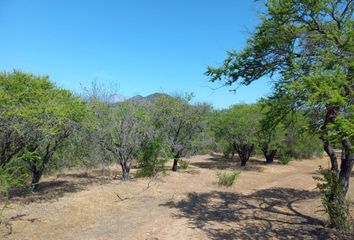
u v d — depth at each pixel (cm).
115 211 964
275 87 886
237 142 2250
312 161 2959
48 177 1518
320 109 769
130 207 1017
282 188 1520
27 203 992
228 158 2800
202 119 1898
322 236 824
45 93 1055
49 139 1059
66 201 1015
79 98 1274
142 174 1544
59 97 1166
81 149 1391
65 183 1343
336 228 876
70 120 1097
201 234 809
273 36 882
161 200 1129
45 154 1185
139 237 764
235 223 922
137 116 1457
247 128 2138
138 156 1530
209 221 925
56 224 819
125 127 1417
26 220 834
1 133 920
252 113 2180
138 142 1457
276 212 1070
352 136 600
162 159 1673
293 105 836
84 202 1013
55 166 1479
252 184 1605
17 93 955
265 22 900
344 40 778
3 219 832
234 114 2216
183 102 1841
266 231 862
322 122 880
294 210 1102
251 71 974
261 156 3225
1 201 1009
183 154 1914
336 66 704
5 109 875
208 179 1647
